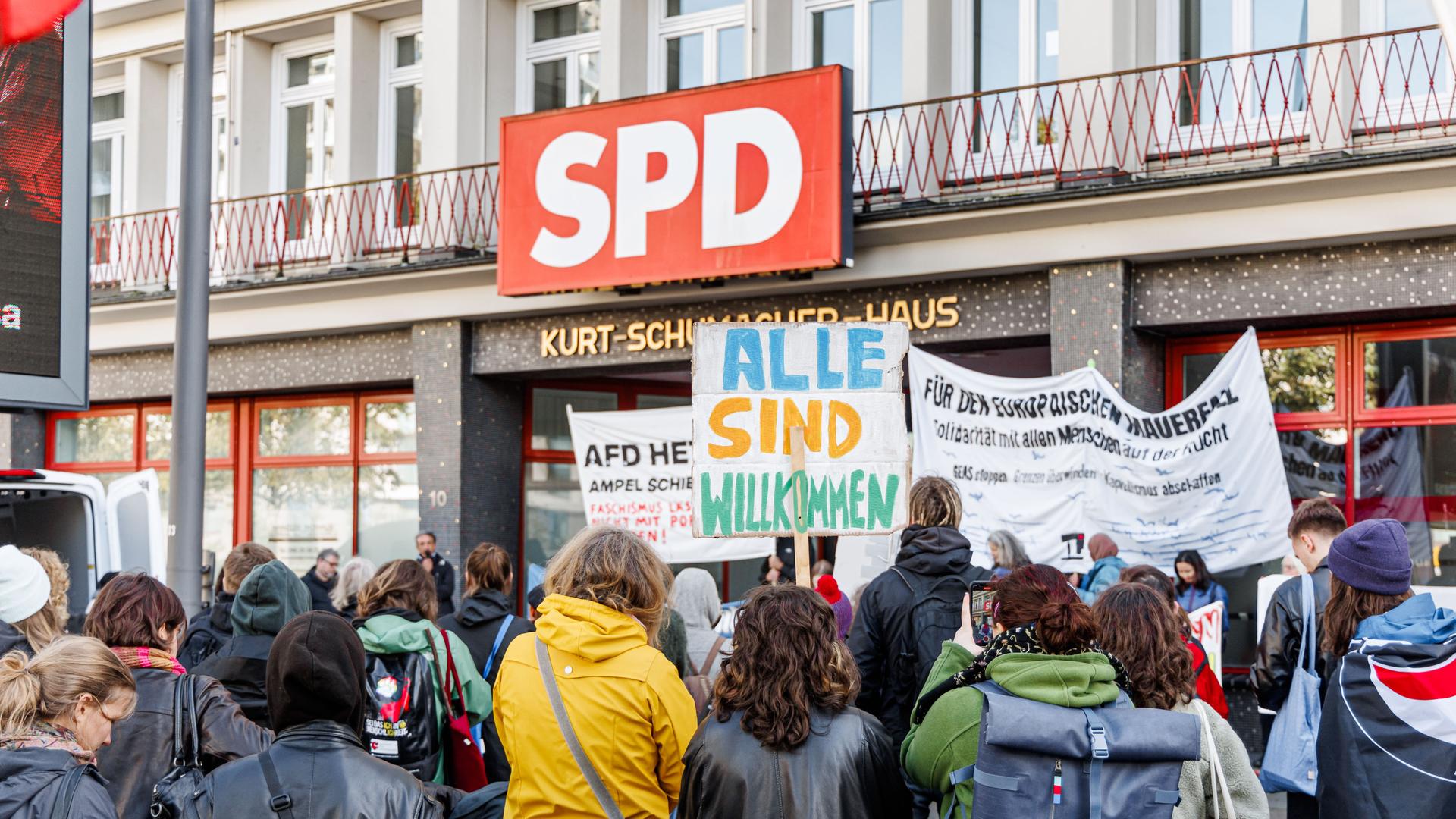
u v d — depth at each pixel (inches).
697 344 235.9
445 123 569.3
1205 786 148.5
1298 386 417.7
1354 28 409.4
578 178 487.8
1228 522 380.8
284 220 625.3
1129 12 443.2
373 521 601.0
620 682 150.3
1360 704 165.3
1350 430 406.9
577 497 590.6
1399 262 384.2
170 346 635.5
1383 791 162.4
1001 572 256.2
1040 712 136.2
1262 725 405.4
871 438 234.8
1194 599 374.6
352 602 291.6
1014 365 534.9
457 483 545.3
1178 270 418.9
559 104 582.2
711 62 547.2
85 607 340.2
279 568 199.3
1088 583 351.6
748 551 476.4
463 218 562.6
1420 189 370.9
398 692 200.7
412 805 136.6
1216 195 395.9
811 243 444.8
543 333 532.4
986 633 181.5
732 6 542.6
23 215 325.4
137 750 162.4
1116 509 391.2
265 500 629.9
